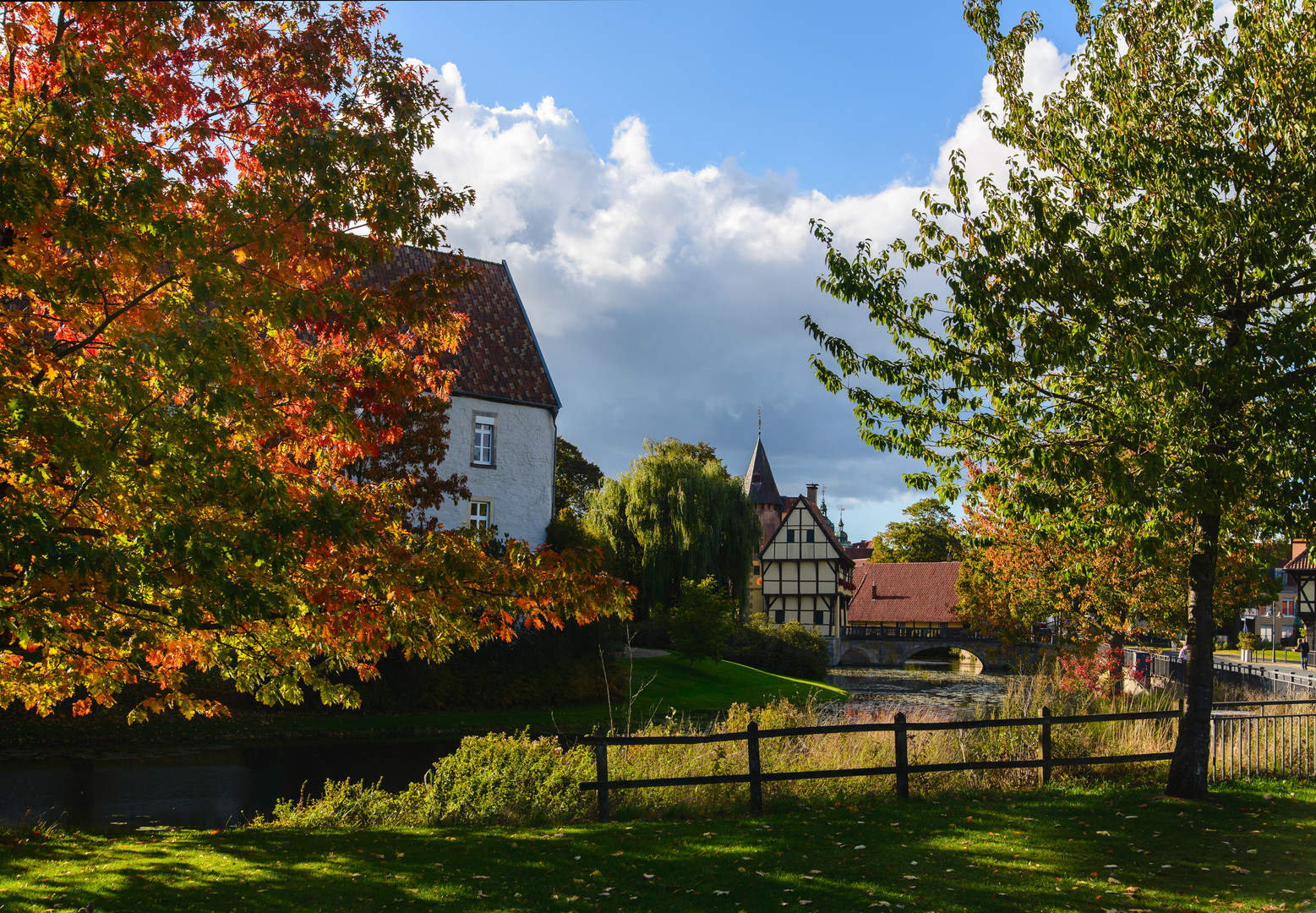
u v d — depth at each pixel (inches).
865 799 393.4
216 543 220.8
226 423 269.9
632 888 262.5
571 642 1194.6
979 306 367.9
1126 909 238.5
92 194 216.4
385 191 283.4
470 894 258.5
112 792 609.6
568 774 416.5
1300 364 347.6
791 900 248.1
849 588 2682.1
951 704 1195.3
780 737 480.4
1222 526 422.6
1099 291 354.6
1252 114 368.2
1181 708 403.2
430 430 872.3
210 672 949.2
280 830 365.4
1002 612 960.9
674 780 368.8
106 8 222.5
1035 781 424.5
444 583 285.4
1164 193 372.5
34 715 824.9
